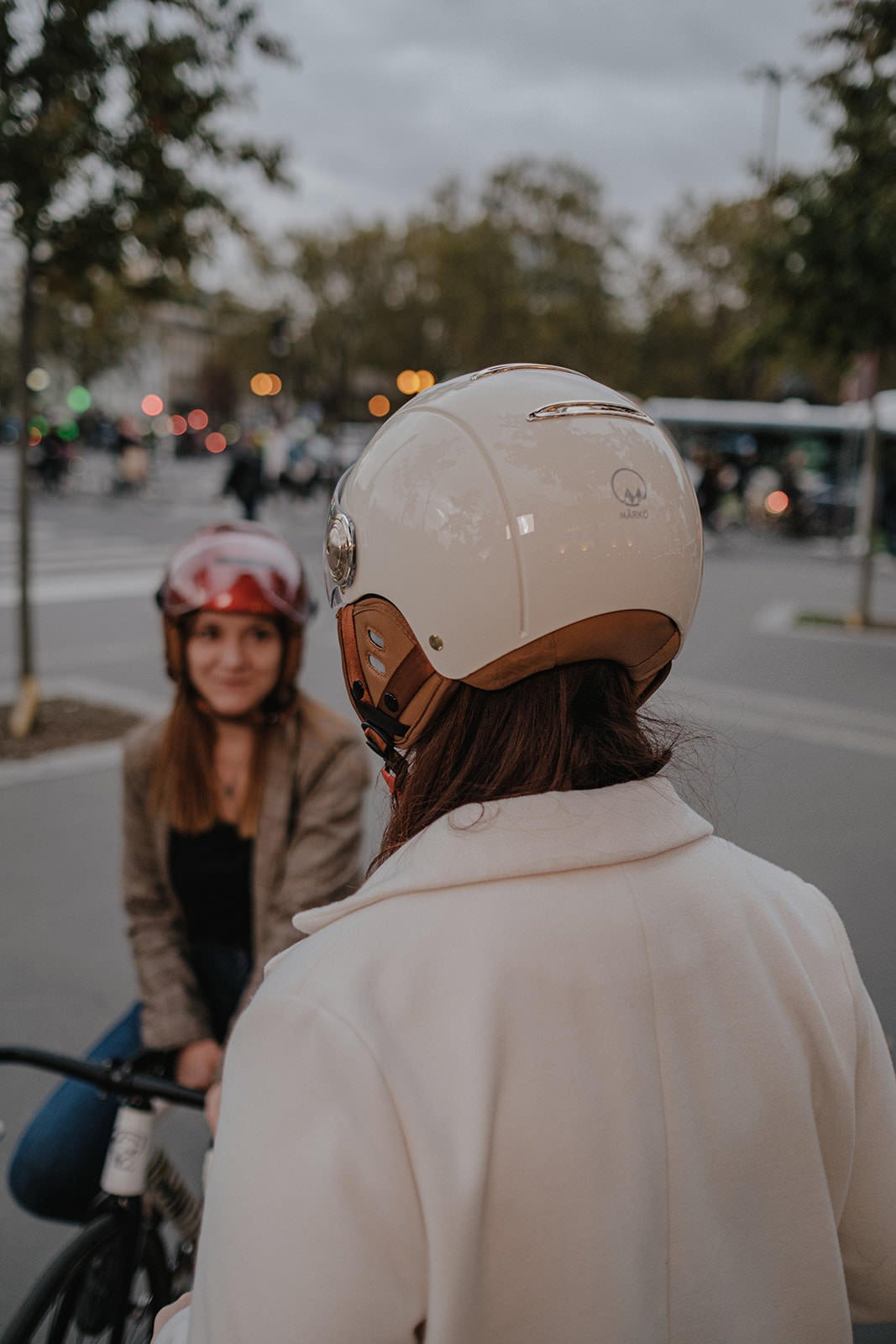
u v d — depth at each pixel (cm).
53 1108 184
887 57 740
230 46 570
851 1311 96
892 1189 90
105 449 4556
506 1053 73
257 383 2803
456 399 85
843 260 927
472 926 76
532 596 79
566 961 76
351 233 5403
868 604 1187
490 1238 72
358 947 76
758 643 1066
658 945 79
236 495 1777
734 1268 78
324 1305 67
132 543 1689
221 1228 71
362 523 86
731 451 2473
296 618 190
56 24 526
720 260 4275
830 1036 86
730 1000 81
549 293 4653
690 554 85
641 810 83
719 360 1184
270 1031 74
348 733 195
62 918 412
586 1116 74
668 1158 77
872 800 575
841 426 2388
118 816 519
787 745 683
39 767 583
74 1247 159
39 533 1791
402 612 84
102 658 868
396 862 82
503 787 82
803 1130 82
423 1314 69
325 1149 69
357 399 6275
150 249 589
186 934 204
